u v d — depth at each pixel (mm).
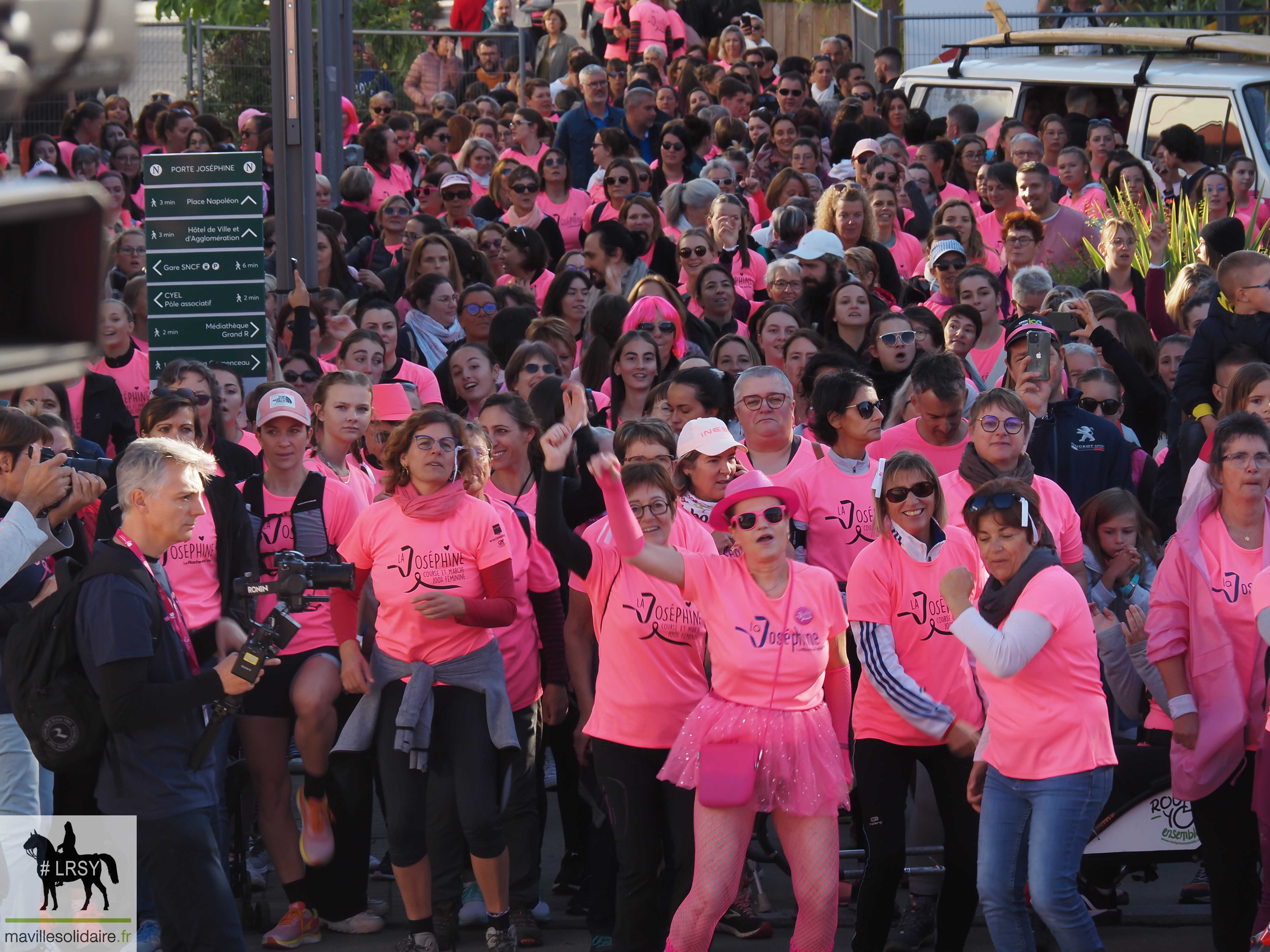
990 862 8438
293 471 10570
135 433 14891
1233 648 9242
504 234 19234
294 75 15547
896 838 9133
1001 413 10023
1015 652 8094
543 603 10555
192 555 10062
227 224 13508
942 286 16453
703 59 33219
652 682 9016
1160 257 17562
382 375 14398
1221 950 9375
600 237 17281
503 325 14703
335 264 18125
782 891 11273
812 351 13461
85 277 3611
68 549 9953
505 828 10141
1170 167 23938
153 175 13484
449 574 9531
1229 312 12820
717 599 8688
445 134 27156
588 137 26266
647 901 9000
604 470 8469
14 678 7855
